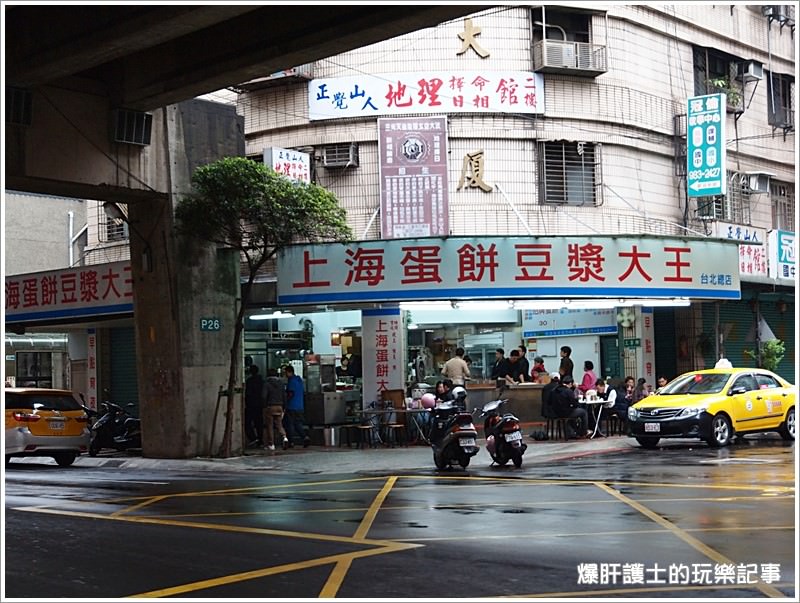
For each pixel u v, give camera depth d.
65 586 7.39
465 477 14.77
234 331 20.19
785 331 28.81
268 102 24.05
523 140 23.20
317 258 20.19
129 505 12.03
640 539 8.75
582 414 20.44
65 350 36.56
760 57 28.22
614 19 24.27
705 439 18.28
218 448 19.56
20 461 21.31
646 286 20.39
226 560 8.24
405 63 23.11
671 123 25.34
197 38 15.51
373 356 21.22
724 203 26.41
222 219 18.27
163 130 18.92
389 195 22.47
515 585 7.08
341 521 10.30
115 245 27.20
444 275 19.78
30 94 16.36
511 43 23.22
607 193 23.75
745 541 8.61
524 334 25.38
